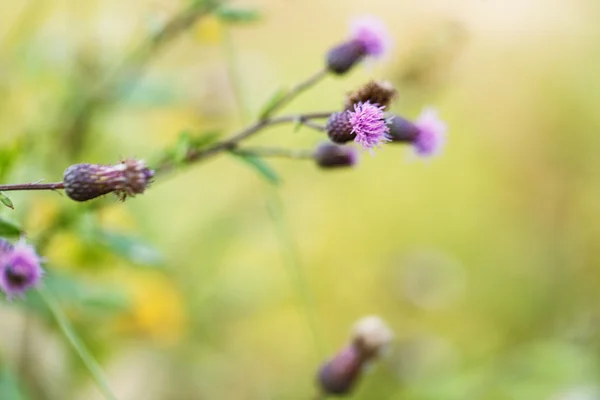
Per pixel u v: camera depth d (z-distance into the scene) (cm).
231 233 75
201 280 71
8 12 74
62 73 64
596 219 99
